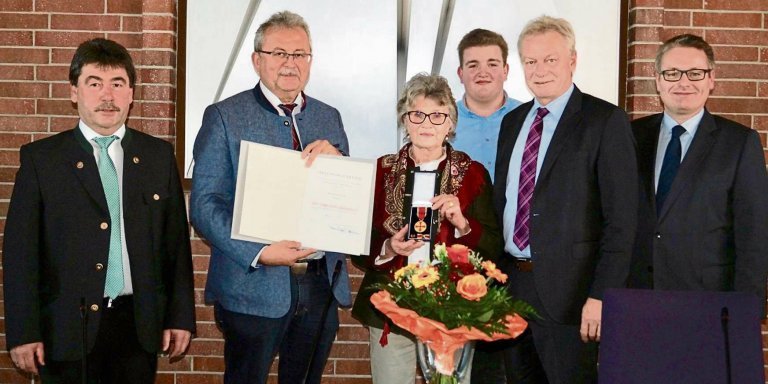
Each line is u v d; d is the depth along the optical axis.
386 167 2.75
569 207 2.70
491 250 2.71
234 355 2.76
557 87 2.80
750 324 1.95
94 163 2.55
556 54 2.78
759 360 1.93
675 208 2.80
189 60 3.57
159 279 2.64
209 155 2.70
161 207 2.64
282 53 2.74
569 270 2.69
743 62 3.59
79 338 2.48
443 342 1.93
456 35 3.57
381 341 2.15
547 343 2.71
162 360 3.59
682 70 2.83
